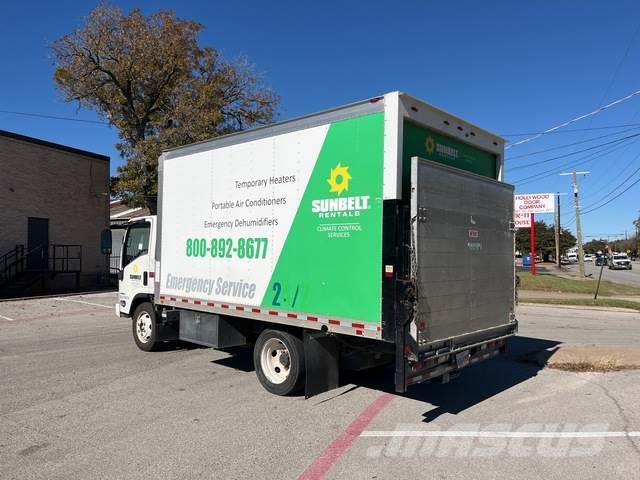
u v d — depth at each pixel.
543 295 23.58
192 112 25.41
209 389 6.77
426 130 5.96
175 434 5.09
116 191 24.78
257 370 6.80
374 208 5.39
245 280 6.89
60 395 6.49
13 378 7.36
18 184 22.22
